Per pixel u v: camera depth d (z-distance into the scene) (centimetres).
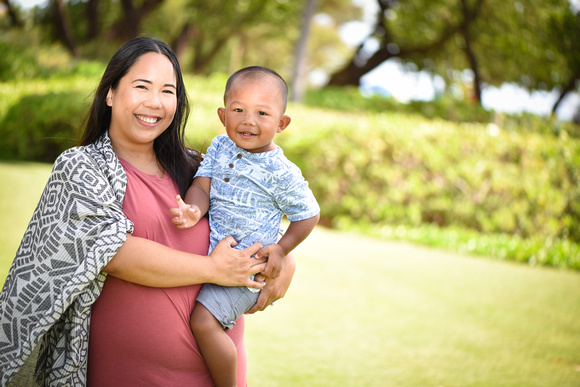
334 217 924
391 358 391
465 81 2375
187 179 241
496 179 909
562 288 633
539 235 888
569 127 1277
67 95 1292
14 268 198
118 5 2619
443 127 960
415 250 781
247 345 393
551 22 1958
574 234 893
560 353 428
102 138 214
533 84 2189
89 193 192
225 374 215
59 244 189
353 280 588
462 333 457
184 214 212
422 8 2117
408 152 917
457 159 924
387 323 466
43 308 189
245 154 234
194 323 212
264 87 226
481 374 375
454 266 698
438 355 404
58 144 1308
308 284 559
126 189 208
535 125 1213
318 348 398
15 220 657
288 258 241
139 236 206
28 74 1850
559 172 907
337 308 493
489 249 798
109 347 205
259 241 230
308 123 988
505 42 2088
